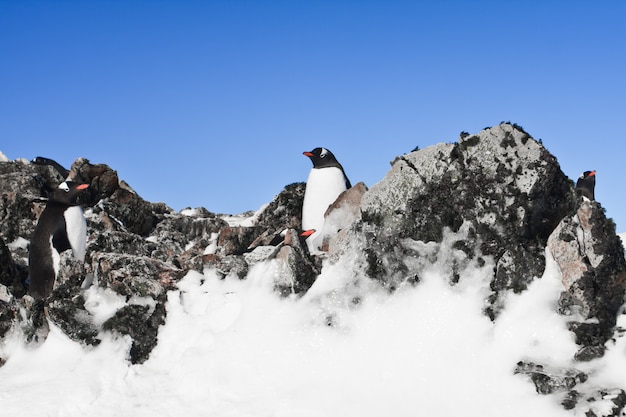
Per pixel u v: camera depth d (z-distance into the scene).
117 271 9.84
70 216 11.34
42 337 9.80
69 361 9.20
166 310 9.47
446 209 8.85
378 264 8.84
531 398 7.19
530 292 8.13
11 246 13.43
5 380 9.02
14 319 10.09
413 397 7.45
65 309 9.59
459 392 7.44
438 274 8.59
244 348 8.40
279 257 9.34
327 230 10.46
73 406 8.12
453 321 8.13
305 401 7.49
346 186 12.15
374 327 8.36
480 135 8.95
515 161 8.64
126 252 12.35
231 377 8.05
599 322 7.79
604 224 7.97
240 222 16.22
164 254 12.66
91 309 9.79
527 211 8.43
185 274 9.87
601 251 7.85
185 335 9.08
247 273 9.76
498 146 8.78
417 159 9.24
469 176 8.80
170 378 8.49
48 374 8.98
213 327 9.03
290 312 8.80
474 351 7.81
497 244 8.48
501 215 8.52
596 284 7.86
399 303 8.52
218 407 7.69
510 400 7.23
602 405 6.92
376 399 7.46
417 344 8.04
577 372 7.34
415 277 8.61
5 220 13.91
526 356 7.62
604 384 7.23
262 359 8.20
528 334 7.80
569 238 8.05
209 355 8.45
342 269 9.07
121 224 14.51
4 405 8.23
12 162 16.31
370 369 7.87
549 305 7.93
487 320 8.06
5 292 10.32
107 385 8.48
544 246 8.46
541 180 8.45
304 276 9.12
